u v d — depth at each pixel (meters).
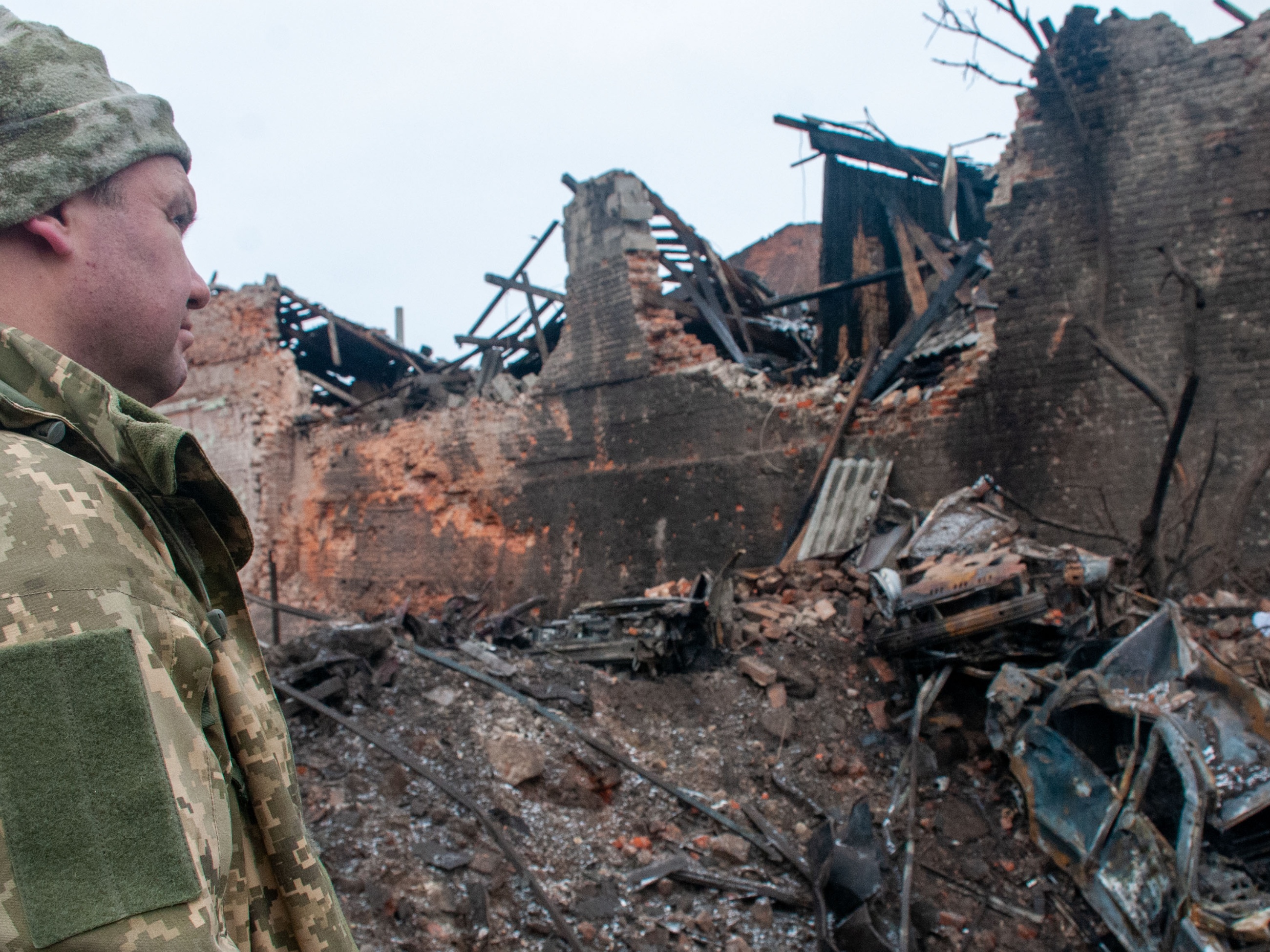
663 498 11.64
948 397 9.55
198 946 0.60
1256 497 7.82
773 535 10.58
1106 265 8.77
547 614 12.71
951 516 8.00
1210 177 8.34
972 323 10.59
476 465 13.97
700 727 6.69
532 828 5.33
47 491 0.67
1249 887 4.19
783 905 5.12
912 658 6.57
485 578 13.61
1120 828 4.71
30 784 0.59
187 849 0.63
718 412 11.22
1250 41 8.23
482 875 4.86
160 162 0.95
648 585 11.63
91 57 0.92
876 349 10.60
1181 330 8.34
